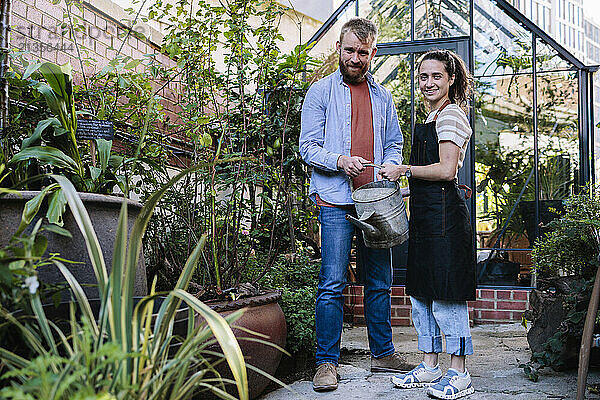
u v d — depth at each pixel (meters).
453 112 2.45
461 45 5.21
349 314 4.88
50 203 1.73
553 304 2.98
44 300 1.34
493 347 3.69
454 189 2.48
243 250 2.99
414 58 5.29
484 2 5.29
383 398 2.43
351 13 5.44
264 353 2.31
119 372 1.06
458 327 2.44
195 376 1.21
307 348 3.12
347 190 2.68
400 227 2.47
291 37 6.73
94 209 1.91
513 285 5.07
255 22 5.24
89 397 0.87
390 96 2.91
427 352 2.62
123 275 1.21
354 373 2.90
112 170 2.32
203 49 3.07
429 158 2.50
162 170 2.74
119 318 1.11
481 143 5.28
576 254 3.10
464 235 2.45
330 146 2.75
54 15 3.02
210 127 2.98
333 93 2.78
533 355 2.82
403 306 4.87
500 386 2.61
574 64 5.20
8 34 2.40
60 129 2.11
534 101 5.23
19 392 0.88
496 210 5.20
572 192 5.15
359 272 2.88
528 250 5.10
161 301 1.63
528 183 5.18
